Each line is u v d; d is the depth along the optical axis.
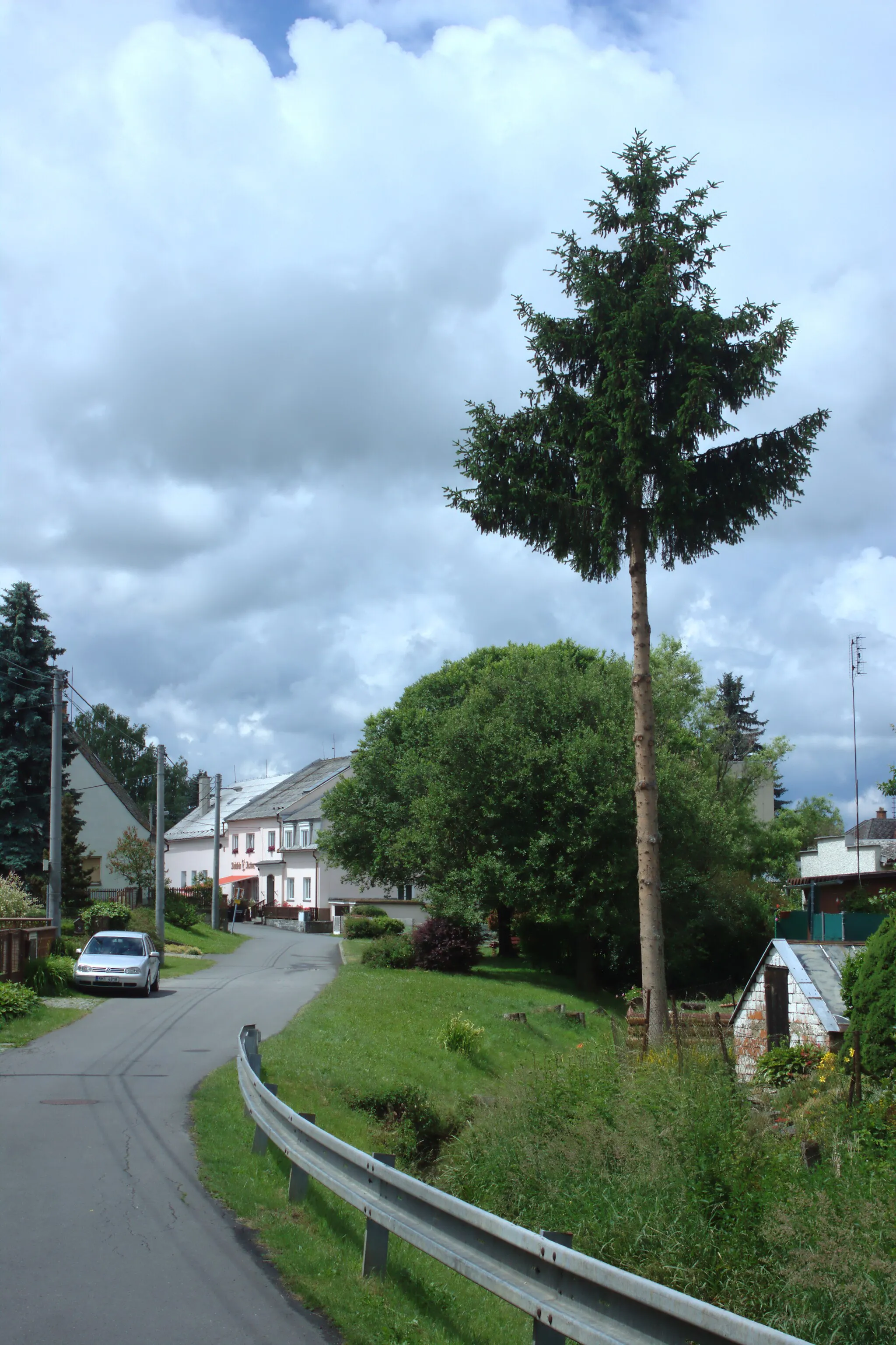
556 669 38.84
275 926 66.00
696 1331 3.76
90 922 37.72
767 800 70.00
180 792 111.12
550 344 16.81
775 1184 7.25
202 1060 15.66
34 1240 6.83
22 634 42.47
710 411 16.06
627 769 34.56
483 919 37.50
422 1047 21.02
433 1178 11.17
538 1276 4.70
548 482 17.19
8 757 40.94
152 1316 5.53
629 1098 9.46
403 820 48.56
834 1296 5.73
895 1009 10.24
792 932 24.86
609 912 34.16
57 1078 13.77
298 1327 5.48
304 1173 8.04
